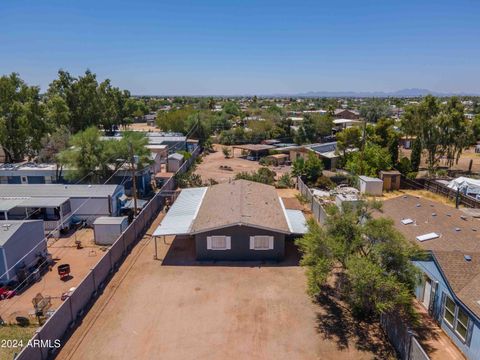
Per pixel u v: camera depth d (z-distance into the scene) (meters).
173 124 85.06
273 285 20.94
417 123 49.94
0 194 31.48
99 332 16.61
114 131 90.19
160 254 25.34
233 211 25.59
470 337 14.37
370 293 14.45
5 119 49.03
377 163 44.94
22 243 22.69
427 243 19.72
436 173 48.62
